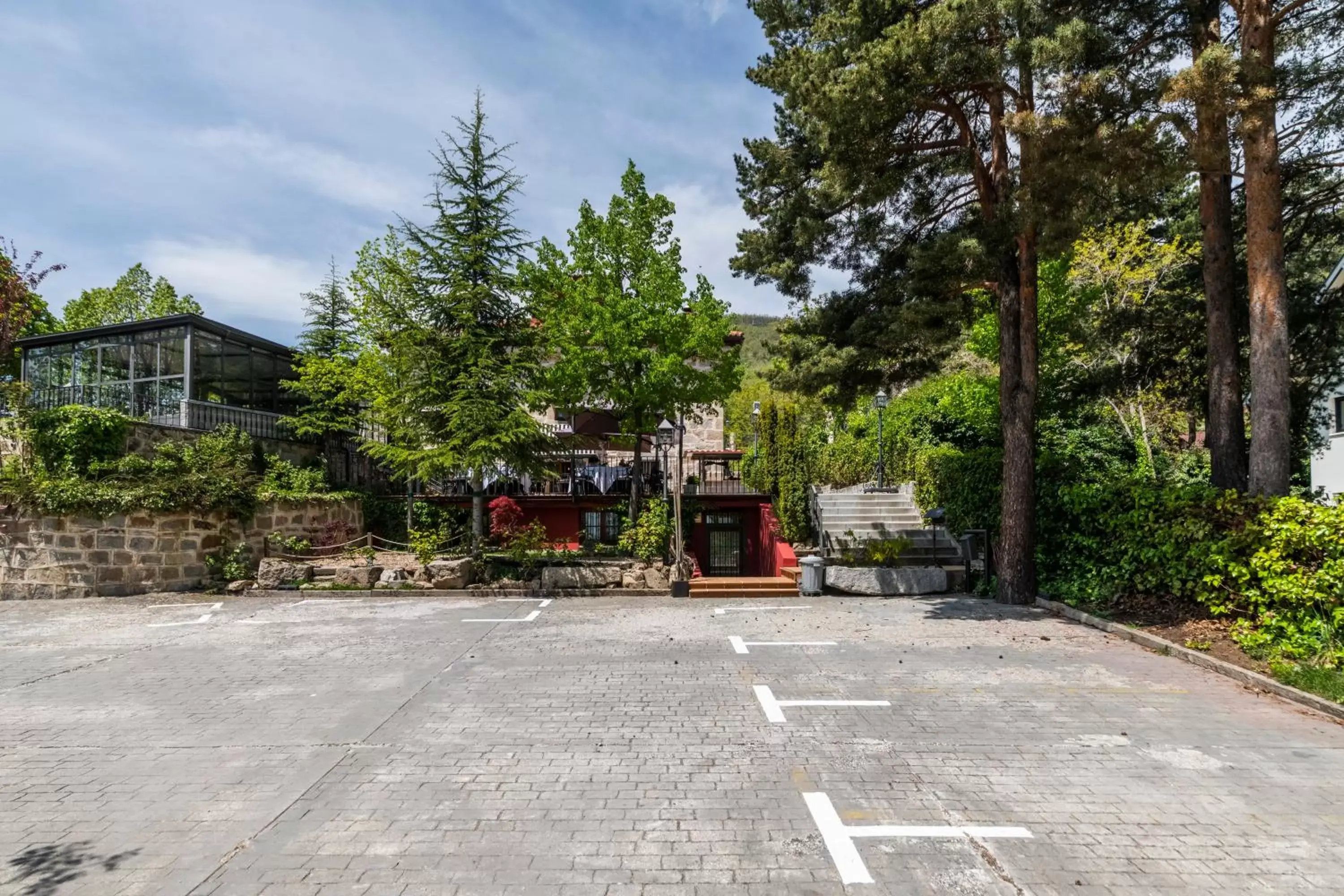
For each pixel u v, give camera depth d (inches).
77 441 582.2
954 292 492.1
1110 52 391.5
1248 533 335.0
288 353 903.1
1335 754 208.1
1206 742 217.3
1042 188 390.0
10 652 353.4
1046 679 291.1
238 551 589.3
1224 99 341.1
